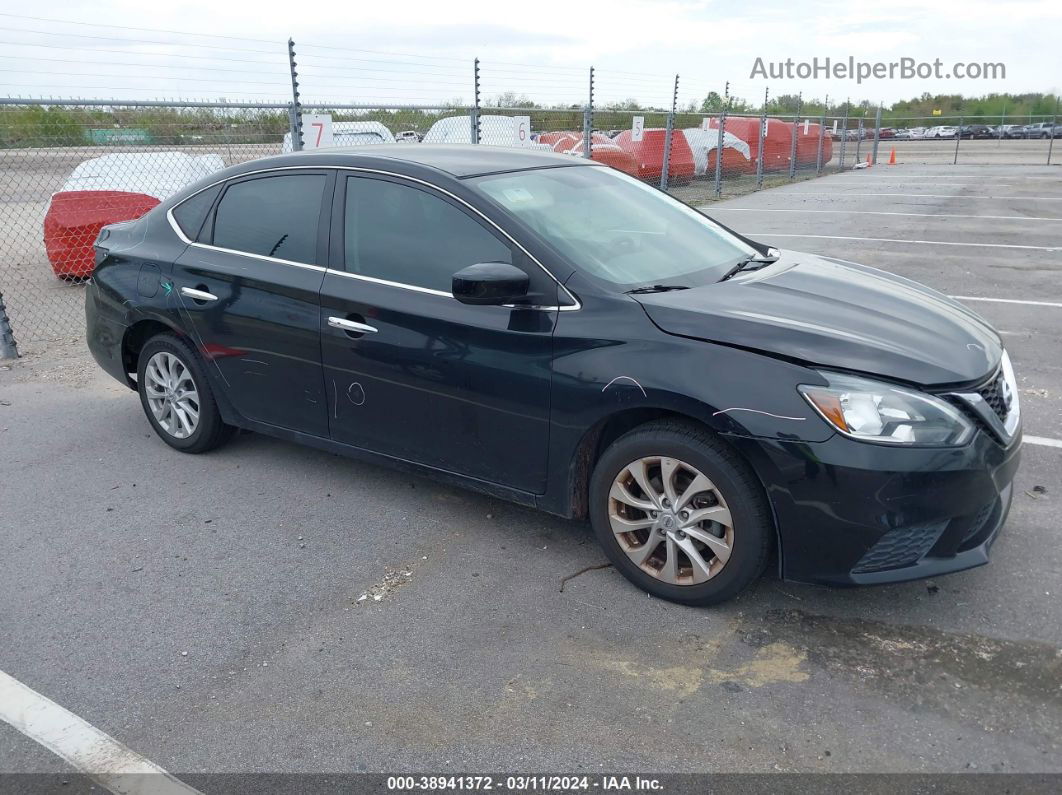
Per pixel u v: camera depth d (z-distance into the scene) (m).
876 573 3.00
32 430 5.43
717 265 3.89
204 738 2.70
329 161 4.15
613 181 4.42
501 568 3.67
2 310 7.01
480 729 2.70
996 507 3.21
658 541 3.33
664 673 2.95
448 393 3.66
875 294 3.67
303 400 4.22
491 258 3.57
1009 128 51.19
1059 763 2.50
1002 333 7.13
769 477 2.97
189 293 4.50
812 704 2.77
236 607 3.43
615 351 3.23
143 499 4.41
